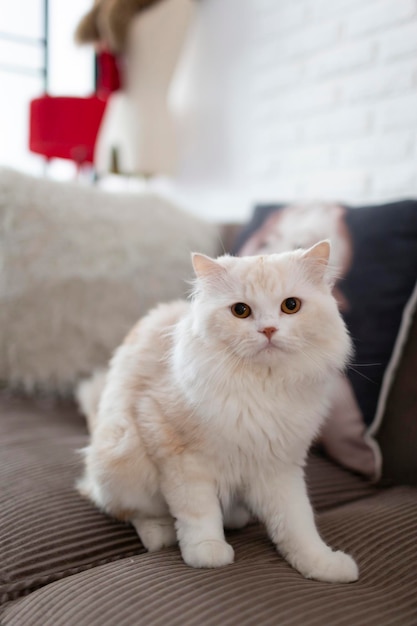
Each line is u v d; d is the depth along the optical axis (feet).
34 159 10.21
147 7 7.52
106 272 5.23
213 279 2.86
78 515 3.16
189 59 8.06
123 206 5.70
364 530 2.98
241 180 7.37
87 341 5.13
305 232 4.56
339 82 5.86
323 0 5.94
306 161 6.34
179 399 2.80
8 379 5.07
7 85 9.86
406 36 5.16
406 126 5.24
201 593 2.29
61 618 2.24
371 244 4.08
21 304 4.96
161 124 7.70
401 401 3.84
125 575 2.51
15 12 9.75
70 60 10.30
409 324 3.89
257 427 2.69
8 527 2.95
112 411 3.22
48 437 4.29
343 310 4.05
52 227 5.18
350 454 3.94
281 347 2.64
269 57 6.72
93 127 7.79
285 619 2.13
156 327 3.34
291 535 2.75
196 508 2.72
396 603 2.37
